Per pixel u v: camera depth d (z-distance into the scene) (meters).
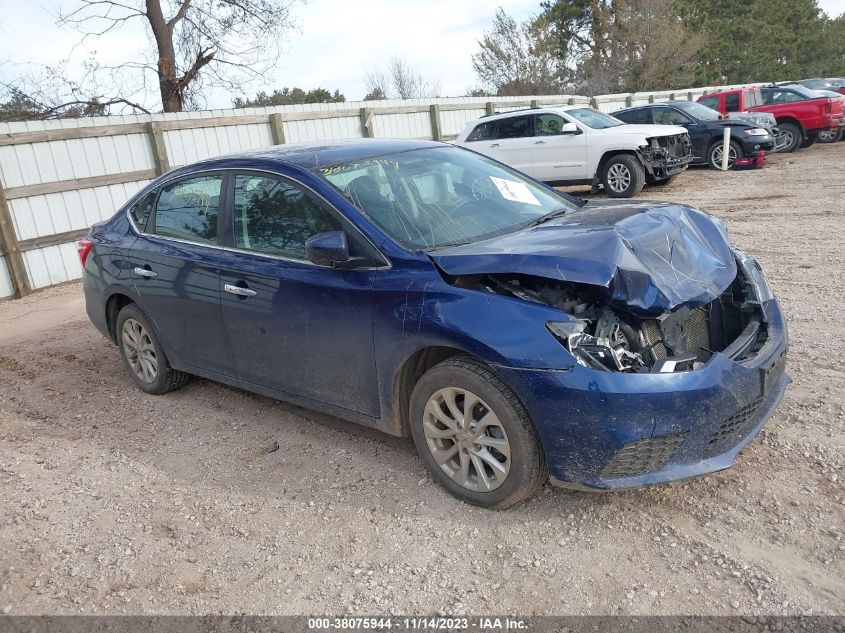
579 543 3.15
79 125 10.92
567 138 13.85
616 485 3.05
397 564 3.15
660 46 40.41
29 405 5.43
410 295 3.42
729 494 3.38
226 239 4.38
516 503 3.43
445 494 3.62
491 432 3.35
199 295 4.50
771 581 2.78
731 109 19.61
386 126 16.47
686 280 3.28
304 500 3.73
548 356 3.01
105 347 6.85
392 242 3.59
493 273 3.22
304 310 3.87
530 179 4.75
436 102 17.98
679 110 16.98
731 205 11.62
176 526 3.61
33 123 10.36
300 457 4.20
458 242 3.71
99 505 3.88
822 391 4.31
